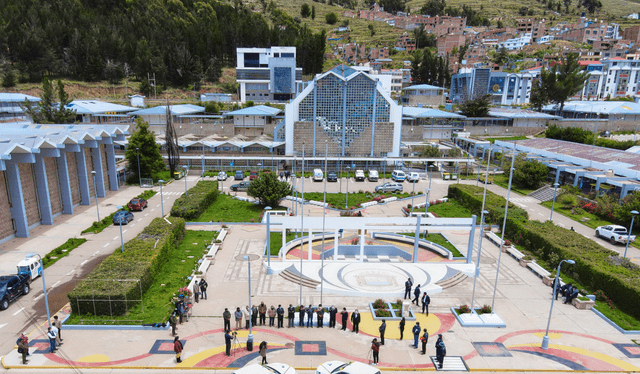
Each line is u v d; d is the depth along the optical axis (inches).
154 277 1518.2
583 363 1119.0
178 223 1943.9
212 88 6998.0
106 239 1941.4
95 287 1291.8
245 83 6520.7
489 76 6358.3
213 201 2664.9
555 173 3201.3
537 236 1894.7
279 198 2539.4
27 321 1246.3
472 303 1346.0
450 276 1648.6
